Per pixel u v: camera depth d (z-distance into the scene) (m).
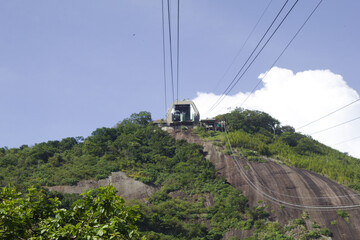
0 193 13.23
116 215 12.84
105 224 12.05
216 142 114.38
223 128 126.75
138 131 120.69
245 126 127.88
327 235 70.81
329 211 79.44
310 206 81.44
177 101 129.88
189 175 94.25
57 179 89.31
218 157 105.88
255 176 95.44
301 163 104.81
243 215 77.31
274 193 86.94
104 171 95.31
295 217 77.44
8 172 93.56
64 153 109.94
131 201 77.50
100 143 111.75
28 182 85.00
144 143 115.06
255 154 108.69
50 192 76.00
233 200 81.31
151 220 69.25
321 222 75.62
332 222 75.12
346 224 74.62
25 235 12.73
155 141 114.31
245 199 83.31
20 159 102.38
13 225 12.12
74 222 12.92
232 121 129.25
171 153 109.38
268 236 69.62
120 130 124.19
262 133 126.62
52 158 102.81
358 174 98.88
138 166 100.69
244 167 99.94
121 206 13.06
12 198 13.35
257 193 87.12
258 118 133.75
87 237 11.39
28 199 13.58
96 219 12.59
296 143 123.94
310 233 70.88
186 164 100.44
